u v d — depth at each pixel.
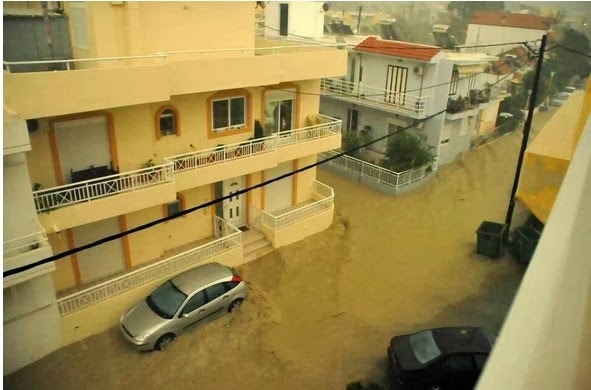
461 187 22.53
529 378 1.17
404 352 10.47
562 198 1.41
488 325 12.79
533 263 1.40
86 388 10.50
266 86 15.45
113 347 11.62
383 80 23.88
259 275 14.63
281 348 11.88
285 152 15.36
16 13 12.75
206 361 11.41
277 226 15.77
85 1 12.23
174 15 12.98
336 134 16.94
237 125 15.18
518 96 33.09
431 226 18.62
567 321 1.21
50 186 11.71
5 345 10.43
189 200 14.87
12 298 10.23
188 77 12.17
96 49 12.48
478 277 15.09
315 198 18.69
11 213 9.65
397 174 20.80
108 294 12.17
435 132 23.00
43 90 9.66
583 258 1.23
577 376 1.16
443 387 9.98
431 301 13.88
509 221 16.91
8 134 8.79
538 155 11.79
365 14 77.81
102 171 12.37
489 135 28.58
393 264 15.79
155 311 11.86
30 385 10.45
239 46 14.68
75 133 11.84
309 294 14.07
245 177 16.23
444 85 22.14
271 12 26.09
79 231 12.70
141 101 11.18
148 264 14.25
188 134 13.98
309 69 15.09
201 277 12.66
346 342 12.16
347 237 17.31
